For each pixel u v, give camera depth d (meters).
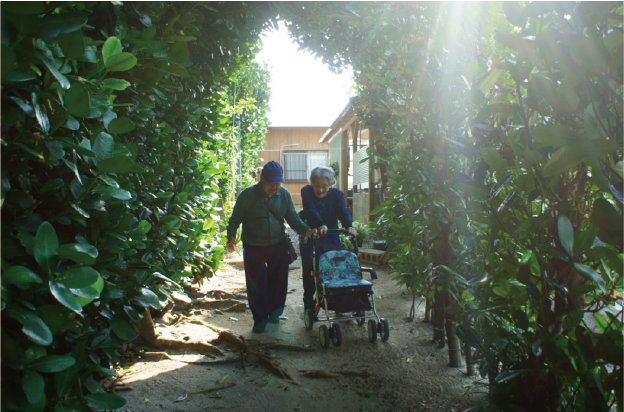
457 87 2.68
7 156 1.36
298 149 24.75
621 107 1.40
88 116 1.41
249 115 11.80
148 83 2.27
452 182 2.13
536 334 1.91
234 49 4.54
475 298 2.45
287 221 4.98
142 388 3.26
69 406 1.50
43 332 1.29
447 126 3.00
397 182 4.14
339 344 4.19
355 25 4.09
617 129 1.41
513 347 2.10
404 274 3.93
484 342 2.21
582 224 1.83
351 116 12.67
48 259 1.36
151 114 2.85
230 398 3.16
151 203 3.42
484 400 2.18
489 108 1.87
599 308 1.74
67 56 1.41
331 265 4.59
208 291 6.23
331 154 18.22
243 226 4.85
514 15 1.54
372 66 3.75
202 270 5.93
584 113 1.45
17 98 1.30
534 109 1.65
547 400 2.01
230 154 9.77
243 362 3.79
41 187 1.50
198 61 4.21
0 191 1.25
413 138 3.56
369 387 3.34
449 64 2.62
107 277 1.83
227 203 9.82
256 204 4.75
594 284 1.75
